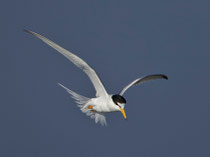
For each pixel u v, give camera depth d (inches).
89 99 456.1
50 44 403.9
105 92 436.8
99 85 437.4
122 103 417.4
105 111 444.5
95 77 430.3
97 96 450.9
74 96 460.4
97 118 468.4
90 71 425.4
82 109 463.5
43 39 400.2
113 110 433.4
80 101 459.2
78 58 410.9
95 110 453.7
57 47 403.9
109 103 428.8
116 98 422.3
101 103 440.1
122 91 463.2
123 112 415.8
